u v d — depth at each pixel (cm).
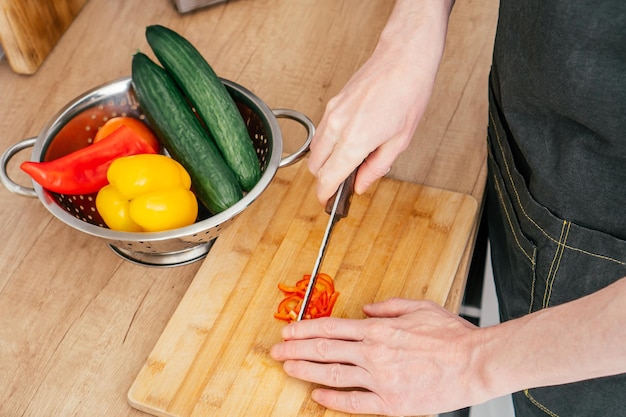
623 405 101
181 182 101
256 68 135
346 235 109
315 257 107
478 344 82
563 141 92
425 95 95
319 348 92
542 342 76
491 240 123
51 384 97
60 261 109
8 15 125
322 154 96
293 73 134
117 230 102
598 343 71
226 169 104
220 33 141
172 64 108
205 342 98
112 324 102
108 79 133
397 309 96
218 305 102
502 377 79
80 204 109
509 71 94
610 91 82
